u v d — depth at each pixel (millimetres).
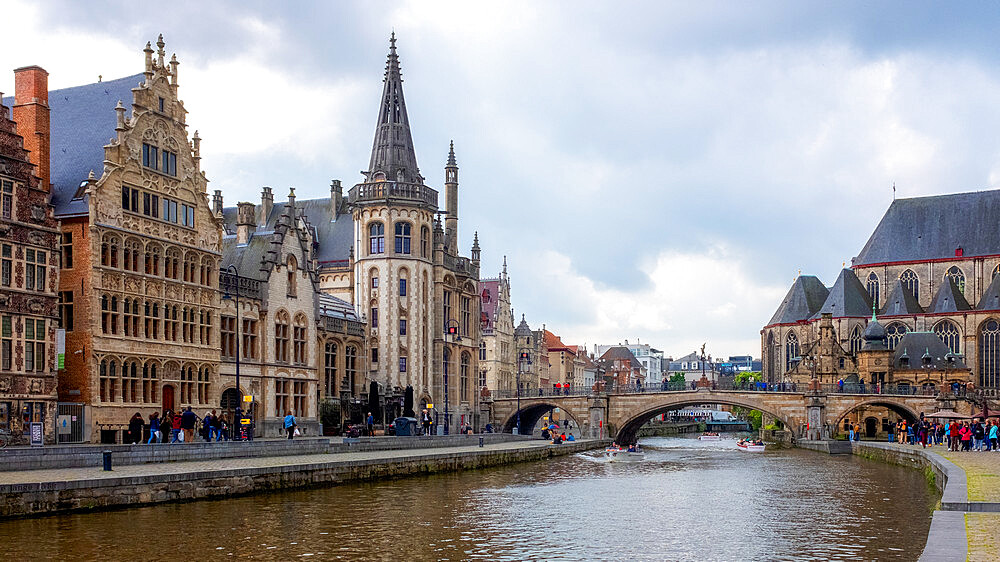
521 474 71688
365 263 107875
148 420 68125
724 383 134875
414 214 108562
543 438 119250
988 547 26188
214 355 75750
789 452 114750
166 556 33750
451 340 116438
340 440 73062
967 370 151250
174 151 72688
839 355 161250
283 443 62812
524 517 45688
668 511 48938
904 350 157125
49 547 34344
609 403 132375
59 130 71625
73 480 40406
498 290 173000
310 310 89438
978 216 167750
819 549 37219
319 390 94062
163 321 70250
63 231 64750
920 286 167625
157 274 70250
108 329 65062
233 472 48312
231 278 78875
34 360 58562
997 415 101500
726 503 53031
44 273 59625
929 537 27938
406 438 78500
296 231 88188
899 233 171875
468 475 68188
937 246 168000
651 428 193750
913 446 93875
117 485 42125
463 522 43281
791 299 180250
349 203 110688
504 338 174250
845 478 71000
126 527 38531
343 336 98375
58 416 60469
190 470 47312
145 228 68875
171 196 72000
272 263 83875
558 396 133625
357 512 45156
